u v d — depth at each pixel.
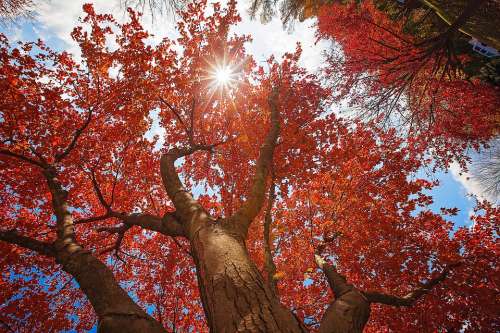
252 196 4.14
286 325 2.14
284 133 9.09
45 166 5.20
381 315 7.84
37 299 7.22
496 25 6.32
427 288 5.18
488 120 9.34
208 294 2.46
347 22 9.85
